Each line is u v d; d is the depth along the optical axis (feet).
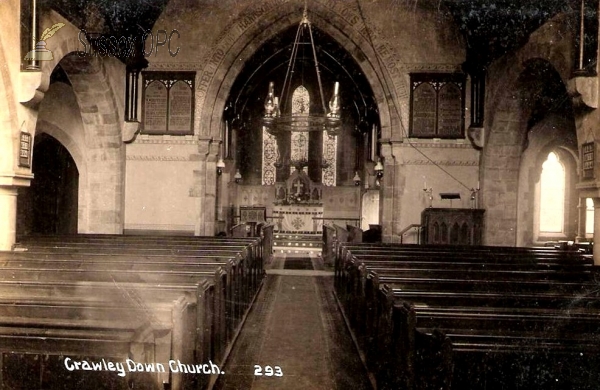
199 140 58.75
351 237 57.36
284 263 59.11
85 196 60.23
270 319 33.17
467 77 57.52
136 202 58.75
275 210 85.51
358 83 80.79
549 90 50.60
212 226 59.93
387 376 19.12
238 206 92.63
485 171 55.62
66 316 16.26
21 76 34.58
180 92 59.11
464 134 57.52
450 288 21.79
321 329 30.94
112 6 47.06
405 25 58.34
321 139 94.99
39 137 63.93
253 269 39.34
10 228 34.55
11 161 34.12
